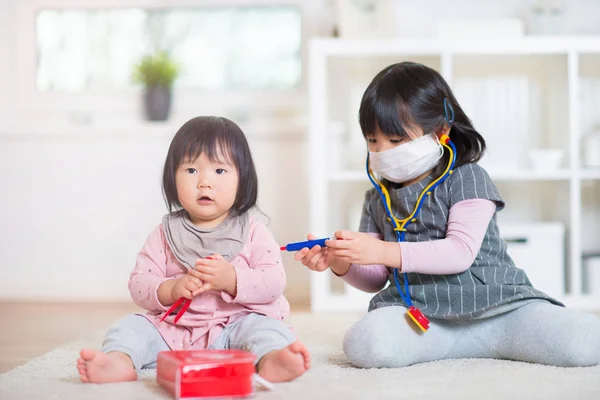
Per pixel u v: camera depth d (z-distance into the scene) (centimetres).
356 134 273
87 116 298
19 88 306
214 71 305
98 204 288
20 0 306
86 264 289
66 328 204
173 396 104
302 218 282
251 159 137
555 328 131
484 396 105
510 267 145
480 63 272
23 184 289
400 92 141
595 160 258
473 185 143
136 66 296
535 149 276
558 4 268
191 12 305
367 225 156
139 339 123
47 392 109
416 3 285
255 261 134
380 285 156
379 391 109
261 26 304
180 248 134
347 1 272
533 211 278
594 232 279
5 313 242
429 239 145
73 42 309
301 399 104
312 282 247
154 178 286
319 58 250
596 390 109
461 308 138
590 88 273
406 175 144
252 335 121
